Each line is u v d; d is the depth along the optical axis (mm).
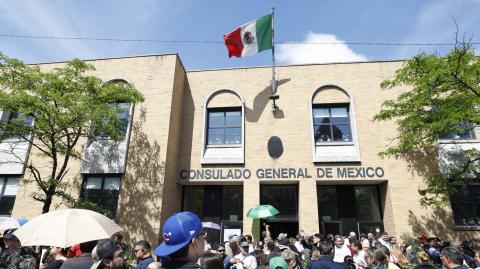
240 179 14633
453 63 10453
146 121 14727
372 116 14961
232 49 16172
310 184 14172
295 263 5824
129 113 14977
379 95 15133
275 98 15367
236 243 7488
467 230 12750
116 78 15742
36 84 11227
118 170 14062
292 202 14953
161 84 15320
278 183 15031
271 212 11906
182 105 16406
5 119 15820
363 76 15711
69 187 14227
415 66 11492
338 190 14789
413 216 13078
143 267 4879
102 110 11359
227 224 14766
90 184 14359
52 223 4098
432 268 4875
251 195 14305
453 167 13336
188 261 2416
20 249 4180
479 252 8133
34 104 10312
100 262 3361
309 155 14672
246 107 15922
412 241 12086
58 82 11094
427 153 13812
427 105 11836
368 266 5824
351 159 14266
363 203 14734
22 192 14617
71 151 12039
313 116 15617
